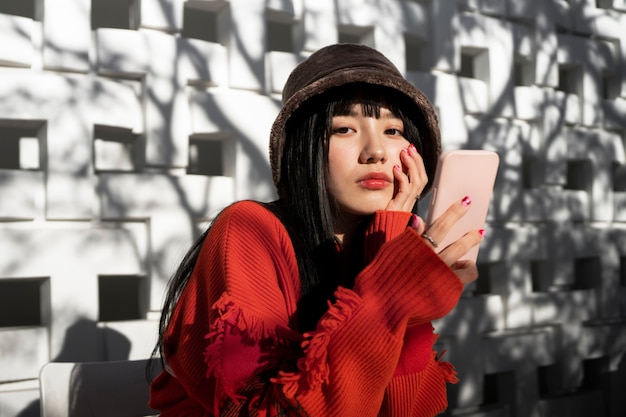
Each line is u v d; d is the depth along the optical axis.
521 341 3.92
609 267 4.38
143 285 2.85
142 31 2.86
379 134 1.32
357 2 3.35
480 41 3.81
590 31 4.39
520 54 4.01
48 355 2.62
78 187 2.66
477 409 3.78
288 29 4.05
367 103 1.31
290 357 1.15
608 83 4.59
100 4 3.63
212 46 2.98
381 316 1.11
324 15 3.25
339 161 1.30
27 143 2.90
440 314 1.12
